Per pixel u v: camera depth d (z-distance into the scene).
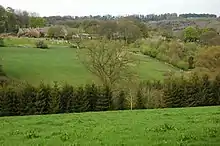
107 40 68.00
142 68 78.81
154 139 17.20
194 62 81.00
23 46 111.25
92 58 66.56
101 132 20.09
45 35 134.62
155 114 30.56
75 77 75.75
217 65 71.12
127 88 61.16
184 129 20.12
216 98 61.44
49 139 18.42
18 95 53.12
